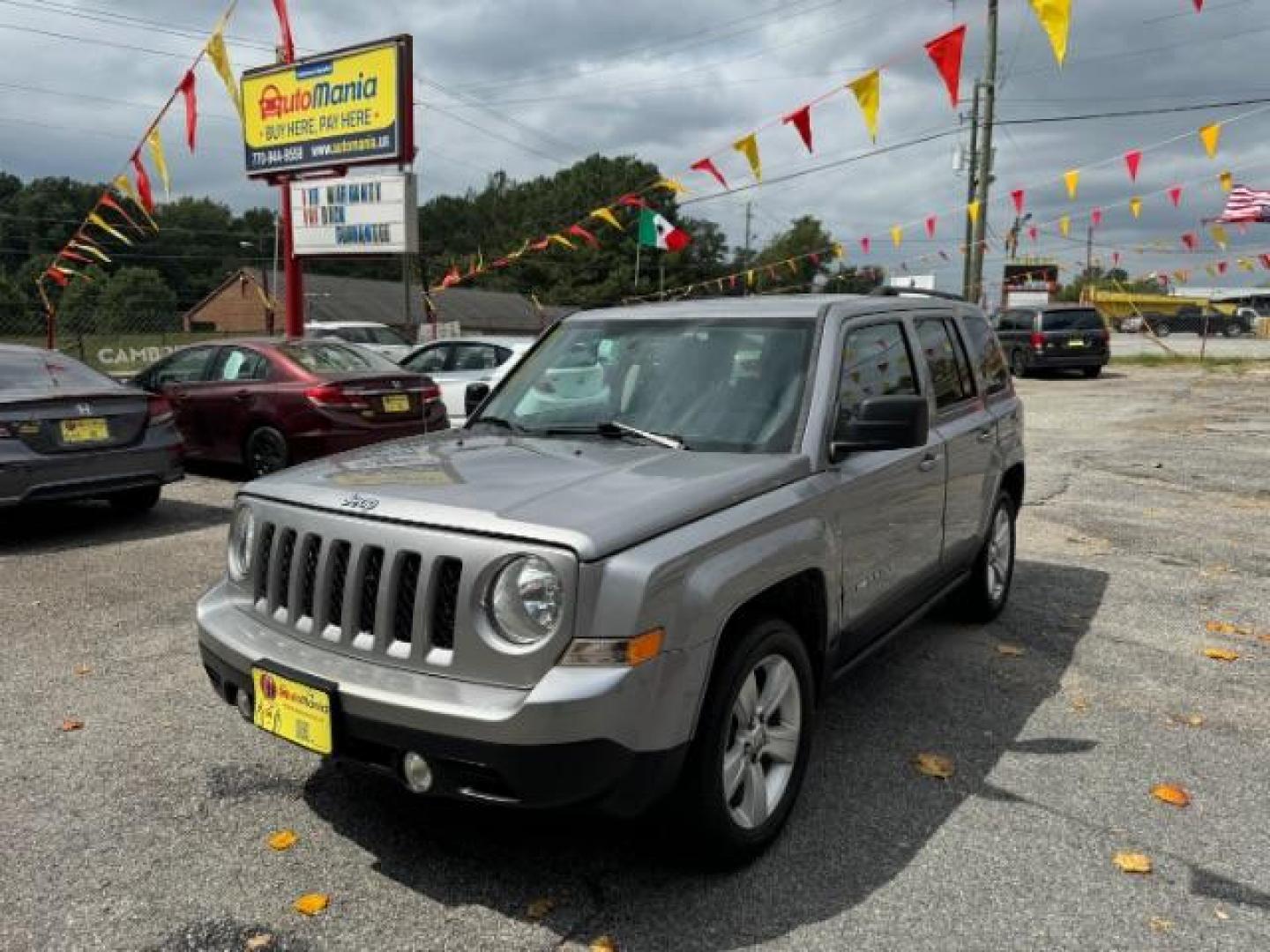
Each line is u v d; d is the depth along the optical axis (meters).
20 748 3.87
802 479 3.35
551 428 3.93
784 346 3.79
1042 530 7.95
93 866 3.05
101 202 15.59
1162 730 4.12
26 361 7.79
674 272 75.75
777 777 3.22
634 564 2.61
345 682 2.77
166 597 5.93
